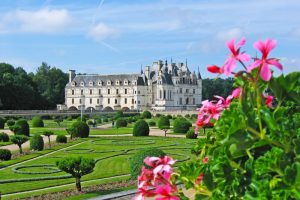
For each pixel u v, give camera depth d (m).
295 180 3.47
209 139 5.07
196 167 4.61
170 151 42.12
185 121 66.19
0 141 51.59
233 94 4.42
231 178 4.02
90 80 169.62
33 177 27.70
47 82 174.75
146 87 162.38
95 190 23.38
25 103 142.00
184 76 168.00
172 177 4.70
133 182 25.33
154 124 86.44
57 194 22.48
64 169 22.94
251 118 3.87
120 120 81.38
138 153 26.34
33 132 66.81
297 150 3.67
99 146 47.06
